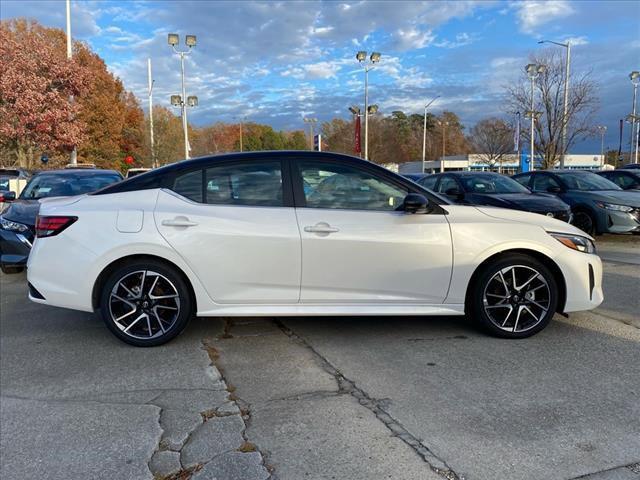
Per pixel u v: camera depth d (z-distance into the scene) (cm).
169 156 3984
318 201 424
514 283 429
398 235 414
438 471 251
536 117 2658
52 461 266
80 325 495
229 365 388
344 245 411
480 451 267
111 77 4778
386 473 250
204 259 408
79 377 371
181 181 427
